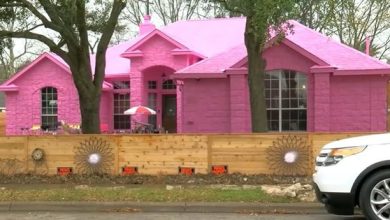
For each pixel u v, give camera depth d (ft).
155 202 34.91
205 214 33.24
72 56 49.96
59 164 47.65
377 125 61.16
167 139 46.62
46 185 42.98
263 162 45.80
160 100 80.94
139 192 37.99
